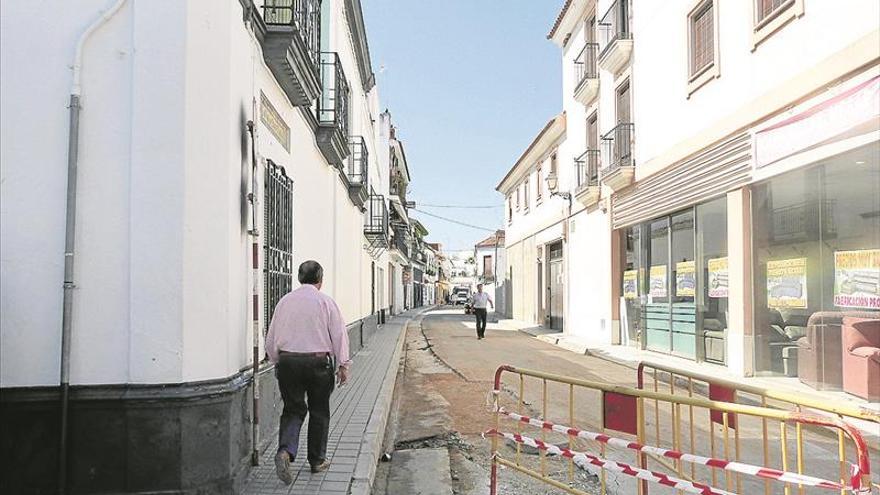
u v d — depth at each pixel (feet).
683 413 25.88
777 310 33.53
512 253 116.98
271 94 21.50
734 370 35.94
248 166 18.11
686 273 43.65
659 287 48.26
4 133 13.71
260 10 20.47
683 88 42.78
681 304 44.47
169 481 13.57
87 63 13.97
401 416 28.07
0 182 13.64
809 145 29.50
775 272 33.60
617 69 55.42
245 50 17.95
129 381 13.69
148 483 13.51
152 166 13.92
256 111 18.97
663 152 46.11
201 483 13.89
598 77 60.90
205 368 14.35
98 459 13.48
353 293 51.47
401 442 23.67
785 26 31.53
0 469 13.23
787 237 32.53
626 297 55.57
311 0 26.40
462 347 59.26
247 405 16.93
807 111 29.60
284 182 23.31
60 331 13.61
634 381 36.73
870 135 25.53
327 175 37.22
